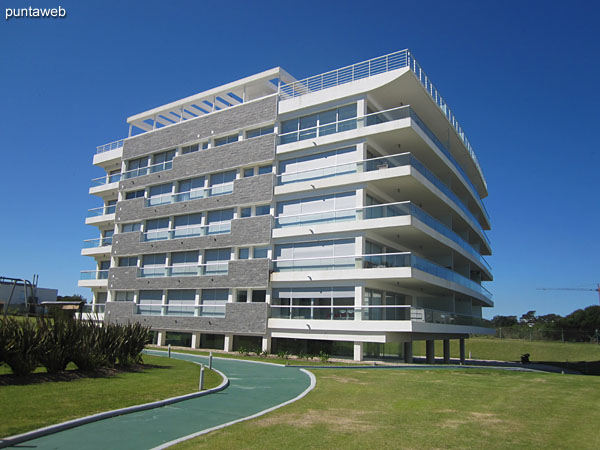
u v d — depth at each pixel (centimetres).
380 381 1656
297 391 1371
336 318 2716
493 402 1283
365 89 2895
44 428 795
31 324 1382
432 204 3319
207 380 1480
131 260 3850
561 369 3981
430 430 923
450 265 3494
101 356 1543
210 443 774
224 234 3250
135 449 733
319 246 2891
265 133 3312
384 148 3047
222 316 3197
